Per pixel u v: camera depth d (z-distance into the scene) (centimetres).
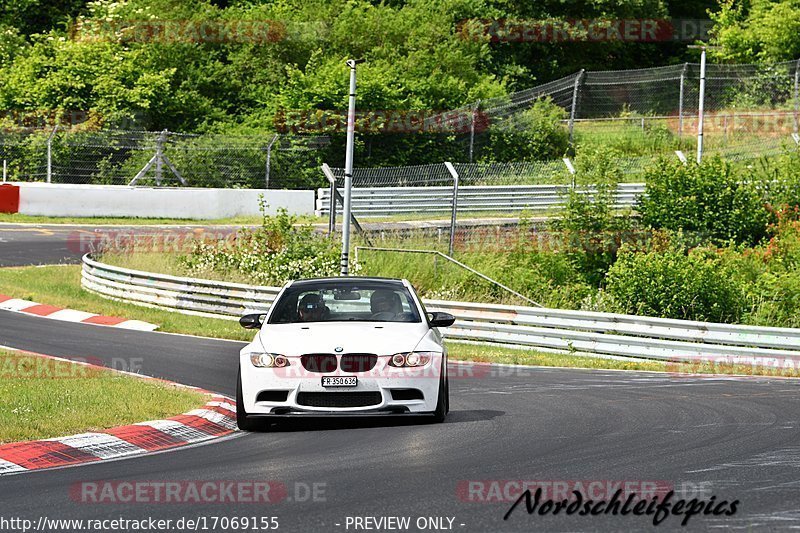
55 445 1727
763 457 1644
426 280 4597
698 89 9588
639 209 5388
